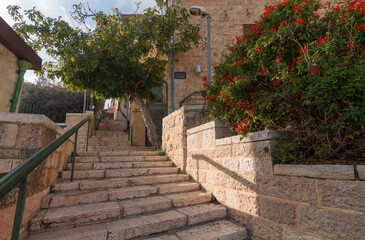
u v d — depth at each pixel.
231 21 8.20
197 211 2.83
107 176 3.71
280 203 2.21
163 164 4.62
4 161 2.07
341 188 1.71
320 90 1.99
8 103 4.19
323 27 2.70
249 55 3.00
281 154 2.35
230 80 3.33
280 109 2.44
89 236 2.04
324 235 1.80
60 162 3.48
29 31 5.42
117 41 6.06
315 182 1.91
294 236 2.04
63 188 2.98
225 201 3.09
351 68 2.02
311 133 2.19
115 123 10.59
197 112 4.52
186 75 7.85
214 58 7.95
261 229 2.42
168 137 5.24
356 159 1.90
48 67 6.07
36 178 2.32
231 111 3.35
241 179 2.79
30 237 1.97
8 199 1.73
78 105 10.25
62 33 5.48
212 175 3.45
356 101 1.91
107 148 6.45
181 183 3.78
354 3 2.38
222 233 2.43
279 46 2.64
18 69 4.45
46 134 2.52
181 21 6.74
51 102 9.71
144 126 9.12
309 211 1.93
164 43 6.89
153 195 3.27
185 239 2.26
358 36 2.28
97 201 2.83
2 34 3.62
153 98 7.74
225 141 3.15
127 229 2.23
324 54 2.29
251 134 2.66
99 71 6.16
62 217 2.23
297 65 2.44
